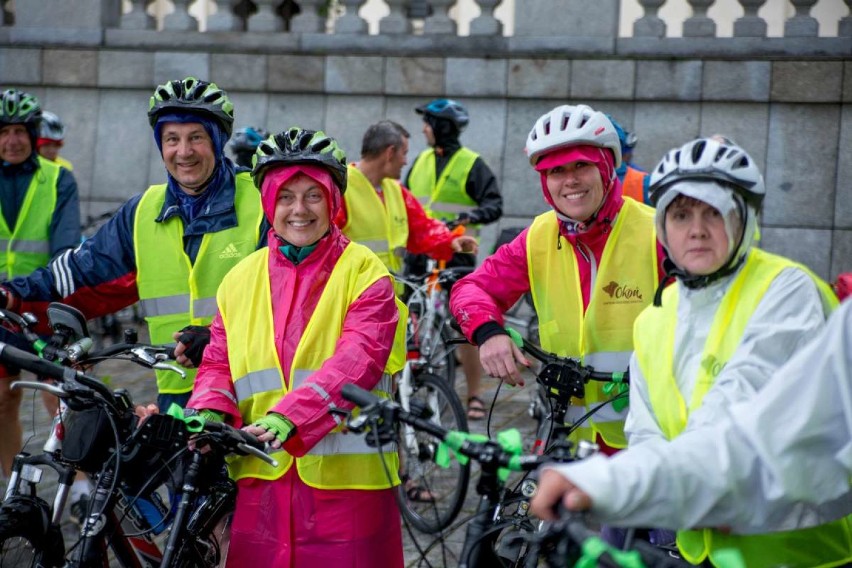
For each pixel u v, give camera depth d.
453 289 4.55
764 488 2.42
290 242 3.89
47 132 9.57
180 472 3.73
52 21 12.73
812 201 10.99
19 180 6.61
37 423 7.36
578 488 2.33
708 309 2.98
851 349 2.33
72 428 3.68
